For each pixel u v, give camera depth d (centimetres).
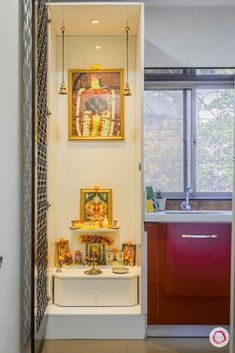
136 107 346
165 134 360
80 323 297
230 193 360
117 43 354
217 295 300
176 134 360
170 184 360
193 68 353
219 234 299
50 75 314
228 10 352
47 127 296
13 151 202
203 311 301
